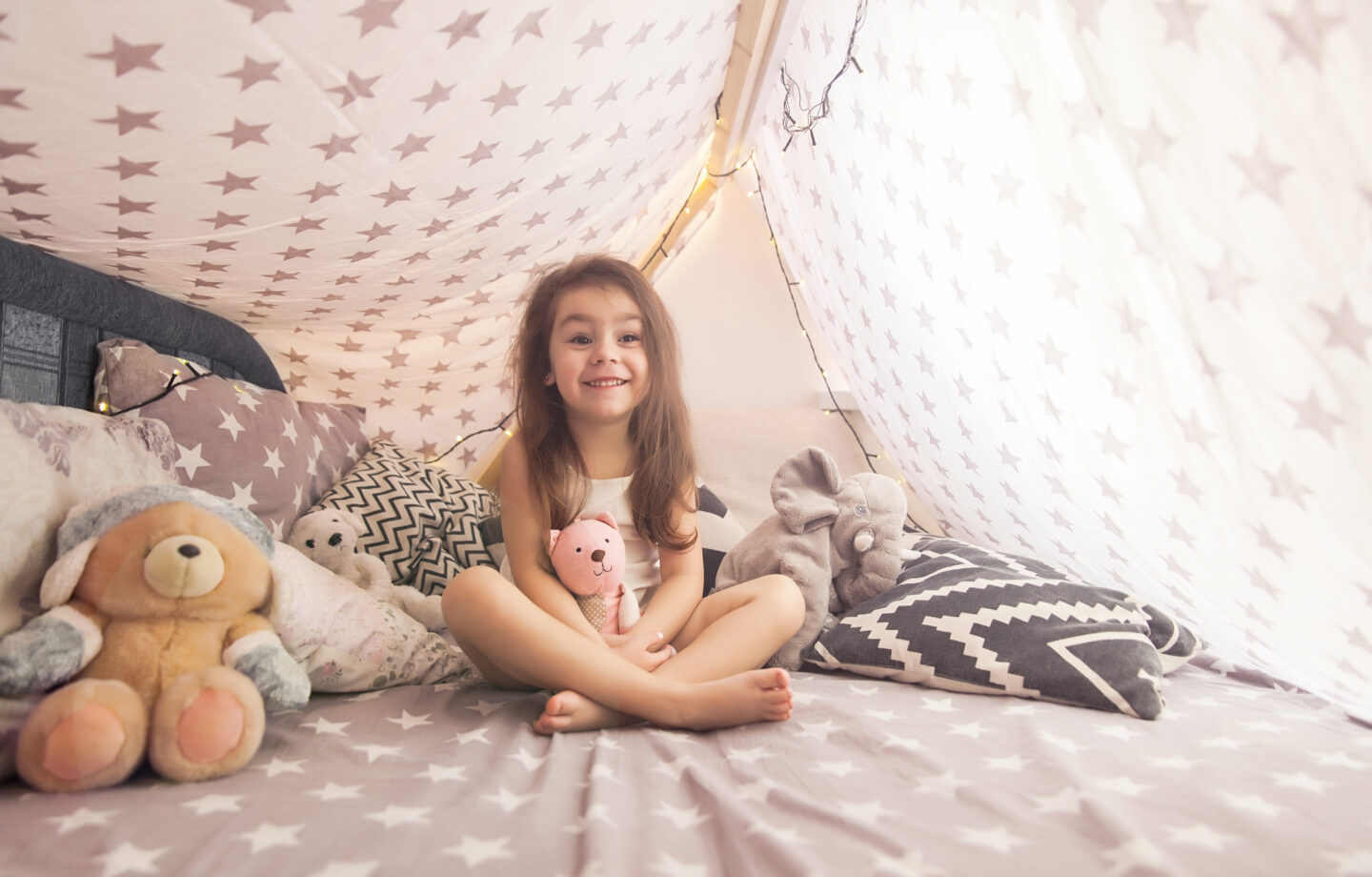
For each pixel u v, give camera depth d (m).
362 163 1.18
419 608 1.58
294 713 1.11
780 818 0.76
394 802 0.80
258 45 0.88
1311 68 0.70
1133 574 1.39
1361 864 0.65
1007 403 1.42
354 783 0.85
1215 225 0.83
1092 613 1.26
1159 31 0.79
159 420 1.39
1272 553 0.99
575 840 0.73
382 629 1.27
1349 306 0.75
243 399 1.66
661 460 1.50
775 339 2.77
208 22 0.83
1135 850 0.67
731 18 1.66
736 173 2.73
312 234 1.35
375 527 1.80
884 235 1.65
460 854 0.69
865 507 1.52
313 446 1.84
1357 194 0.71
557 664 1.08
